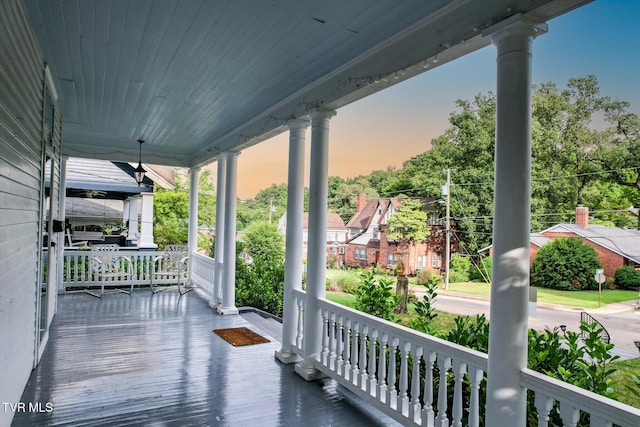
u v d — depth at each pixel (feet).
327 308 11.64
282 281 22.76
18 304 8.96
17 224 8.60
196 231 26.84
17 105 8.20
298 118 12.77
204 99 13.83
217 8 7.75
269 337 16.07
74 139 21.62
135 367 12.44
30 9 8.09
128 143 22.47
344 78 10.27
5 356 7.70
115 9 7.99
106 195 36.22
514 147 6.16
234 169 19.49
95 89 13.17
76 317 18.21
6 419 7.94
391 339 9.22
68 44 9.75
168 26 8.63
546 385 5.79
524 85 6.16
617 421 4.99
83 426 8.84
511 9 6.07
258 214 67.62
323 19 7.98
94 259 24.68
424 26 7.70
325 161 12.00
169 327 17.07
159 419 9.27
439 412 7.80
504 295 6.19
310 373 11.85
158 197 58.13
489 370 6.37
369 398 9.75
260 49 9.56
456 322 9.32
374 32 8.48
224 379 11.75
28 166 9.82
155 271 26.96
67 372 11.83
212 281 22.79
